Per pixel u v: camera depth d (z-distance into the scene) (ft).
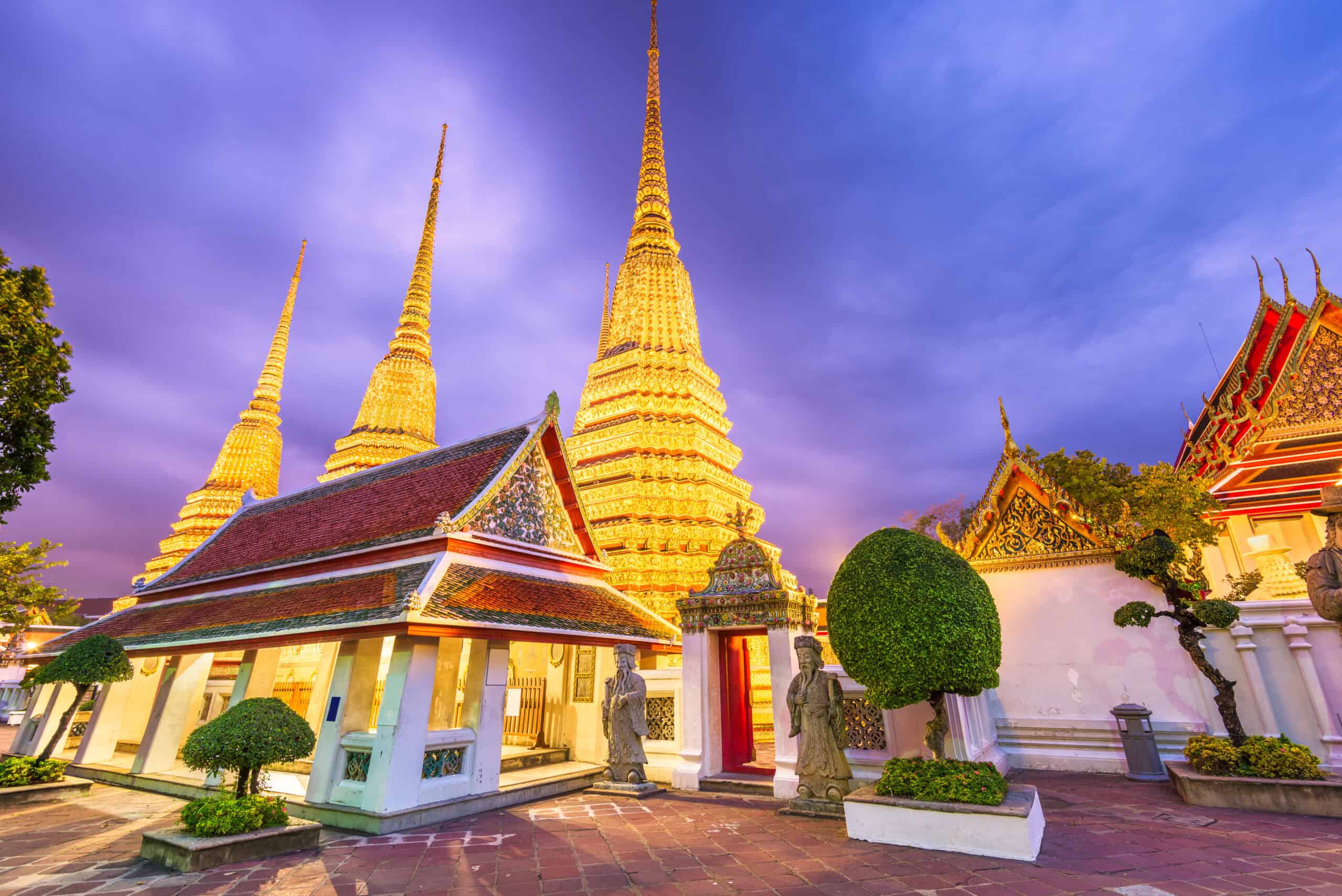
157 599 57.06
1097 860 21.59
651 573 72.54
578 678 48.34
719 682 42.37
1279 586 42.27
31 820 34.37
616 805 35.14
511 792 35.86
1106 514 52.11
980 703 39.55
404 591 33.68
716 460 89.97
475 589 36.22
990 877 20.40
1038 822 24.64
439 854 25.58
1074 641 41.75
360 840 28.14
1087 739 39.68
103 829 32.09
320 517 52.80
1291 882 18.89
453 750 34.22
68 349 36.58
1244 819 26.32
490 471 44.75
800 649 33.76
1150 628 39.86
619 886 21.03
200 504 113.19
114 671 41.63
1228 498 55.26
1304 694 33.91
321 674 50.39
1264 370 58.08
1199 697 37.50
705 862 23.52
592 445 89.66
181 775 42.37
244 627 39.50
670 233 116.57
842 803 30.73
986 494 46.47
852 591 29.17
